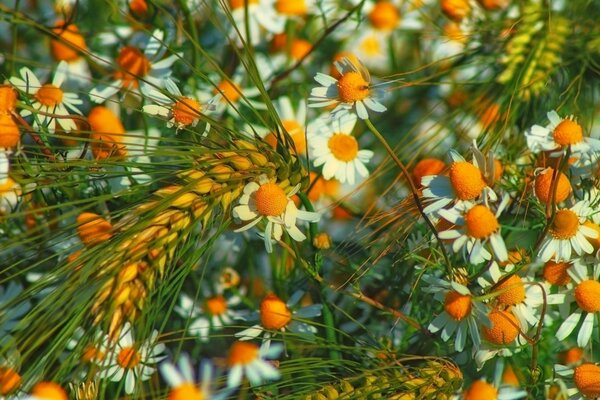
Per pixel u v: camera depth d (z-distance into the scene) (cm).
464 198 57
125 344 60
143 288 56
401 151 66
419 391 57
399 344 63
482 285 59
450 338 61
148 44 68
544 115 67
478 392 60
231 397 59
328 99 60
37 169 60
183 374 59
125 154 64
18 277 64
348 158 65
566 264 59
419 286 63
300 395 58
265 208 58
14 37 67
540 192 59
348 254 65
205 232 58
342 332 61
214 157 58
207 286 68
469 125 67
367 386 58
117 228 56
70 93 65
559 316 61
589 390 59
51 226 64
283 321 62
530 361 62
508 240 63
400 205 62
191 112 60
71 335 55
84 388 57
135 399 58
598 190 60
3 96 61
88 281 55
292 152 61
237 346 61
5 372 56
